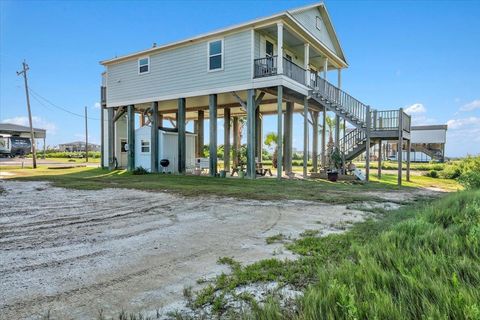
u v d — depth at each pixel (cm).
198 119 1975
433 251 274
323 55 1636
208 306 227
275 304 204
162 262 323
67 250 361
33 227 470
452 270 216
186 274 290
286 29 1291
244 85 1268
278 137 1195
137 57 1622
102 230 456
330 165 1394
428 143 3731
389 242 301
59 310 221
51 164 2450
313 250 354
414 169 2252
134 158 1698
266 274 282
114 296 245
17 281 272
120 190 898
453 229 341
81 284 267
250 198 770
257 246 379
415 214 500
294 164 2733
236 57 1290
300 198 775
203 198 766
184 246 380
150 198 760
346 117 1387
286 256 338
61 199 734
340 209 635
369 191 945
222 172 1338
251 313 201
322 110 1780
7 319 208
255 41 1291
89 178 1265
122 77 1705
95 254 347
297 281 268
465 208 438
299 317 178
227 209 628
